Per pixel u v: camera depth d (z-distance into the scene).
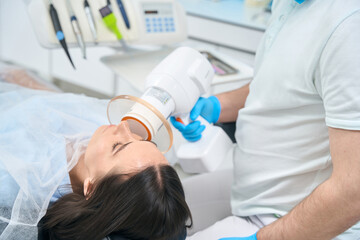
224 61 1.49
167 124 0.77
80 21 1.23
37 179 0.75
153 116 0.76
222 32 1.79
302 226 0.67
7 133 0.88
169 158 1.14
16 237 0.68
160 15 1.43
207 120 0.98
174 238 0.69
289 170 0.81
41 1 1.17
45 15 1.18
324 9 0.67
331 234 0.65
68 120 0.98
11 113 0.95
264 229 0.77
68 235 0.68
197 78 0.84
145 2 1.39
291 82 0.73
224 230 0.89
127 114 0.77
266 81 0.80
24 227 0.68
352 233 0.78
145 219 0.65
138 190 0.66
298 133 0.77
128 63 1.46
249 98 0.88
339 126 0.60
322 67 0.63
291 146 0.79
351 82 0.58
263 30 1.67
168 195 0.69
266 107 0.81
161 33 1.43
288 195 0.84
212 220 1.04
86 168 0.79
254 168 0.88
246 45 1.75
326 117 0.63
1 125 0.91
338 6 0.63
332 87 0.60
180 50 0.87
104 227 0.65
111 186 0.67
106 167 0.72
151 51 1.57
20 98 1.06
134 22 1.36
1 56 2.37
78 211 0.67
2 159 0.78
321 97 0.69
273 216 0.87
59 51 2.25
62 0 1.20
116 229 0.65
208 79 0.89
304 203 0.67
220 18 1.76
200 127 0.92
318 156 0.77
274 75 0.77
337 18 0.62
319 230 0.65
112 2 1.31
